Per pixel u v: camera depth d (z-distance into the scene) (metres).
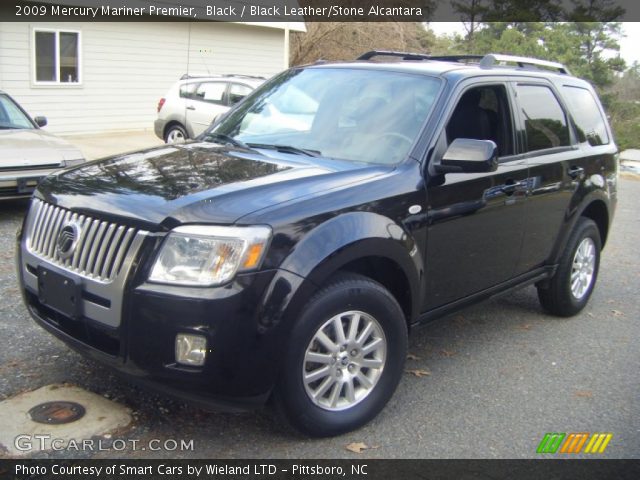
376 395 3.76
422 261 3.96
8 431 3.47
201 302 3.06
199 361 3.09
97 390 3.95
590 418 4.06
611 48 28.23
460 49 28.78
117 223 3.31
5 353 4.37
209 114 13.38
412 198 3.85
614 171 6.07
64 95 16.77
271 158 4.08
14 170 7.51
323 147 4.31
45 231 3.71
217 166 3.88
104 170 3.94
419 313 4.09
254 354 3.14
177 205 3.26
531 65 5.73
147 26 18.14
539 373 4.68
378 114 4.35
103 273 3.30
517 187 4.66
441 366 4.70
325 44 26.02
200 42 19.50
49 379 4.04
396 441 3.66
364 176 3.78
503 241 4.66
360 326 3.66
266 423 3.75
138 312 3.14
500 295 4.88
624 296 6.63
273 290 3.15
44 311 3.73
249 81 13.25
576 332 5.53
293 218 3.29
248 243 3.13
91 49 17.06
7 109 8.98
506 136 4.75
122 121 18.17
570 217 5.41
